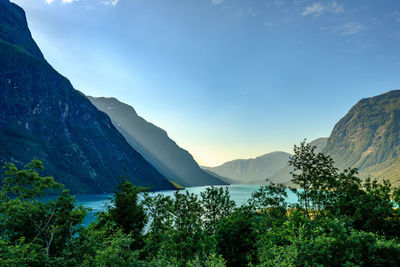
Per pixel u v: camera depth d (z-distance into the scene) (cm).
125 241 1449
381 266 1166
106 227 1831
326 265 1123
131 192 2339
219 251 1836
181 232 1864
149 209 2248
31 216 1606
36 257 1330
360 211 1823
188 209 2178
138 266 1401
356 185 2200
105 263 1324
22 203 1573
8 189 1684
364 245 1230
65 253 1438
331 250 1182
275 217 2291
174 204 2177
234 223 1908
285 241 1400
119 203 2325
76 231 1684
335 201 2138
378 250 1205
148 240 2033
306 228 1334
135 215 2250
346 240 1248
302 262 1126
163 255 1598
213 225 2275
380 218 1730
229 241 1844
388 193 1969
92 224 1964
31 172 1712
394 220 1719
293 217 1617
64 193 1684
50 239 1551
